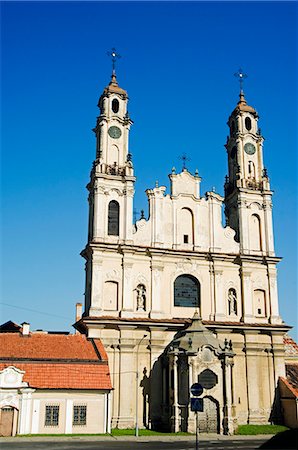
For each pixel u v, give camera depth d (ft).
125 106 230.89
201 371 183.21
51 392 172.65
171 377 184.96
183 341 188.44
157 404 192.85
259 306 220.02
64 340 192.03
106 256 204.44
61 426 170.71
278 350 213.46
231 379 186.60
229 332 210.18
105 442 145.07
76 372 179.01
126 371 192.13
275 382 209.26
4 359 176.14
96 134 227.81
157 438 160.35
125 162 220.02
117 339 195.00
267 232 229.04
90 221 217.36
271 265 224.94
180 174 226.79
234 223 233.76
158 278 208.44
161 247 213.05
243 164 237.66
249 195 232.53
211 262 218.59
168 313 206.69
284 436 131.13
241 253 222.28
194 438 161.79
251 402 203.10
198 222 222.69
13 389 169.07
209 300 213.87
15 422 166.71
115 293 202.49
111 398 182.50
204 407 180.55
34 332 202.90
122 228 209.67
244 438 164.25
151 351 197.67
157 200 218.59
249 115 246.88
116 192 214.48
